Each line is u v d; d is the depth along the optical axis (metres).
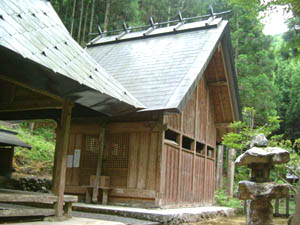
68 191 8.71
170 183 8.20
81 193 8.52
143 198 7.71
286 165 8.63
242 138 9.38
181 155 9.02
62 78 4.47
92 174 8.52
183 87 7.77
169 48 10.38
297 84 26.53
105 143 8.50
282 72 28.86
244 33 20.70
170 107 7.03
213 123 12.01
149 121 7.96
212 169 11.66
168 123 8.29
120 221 5.86
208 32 10.48
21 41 4.14
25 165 12.23
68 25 17.52
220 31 10.18
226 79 10.88
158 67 9.33
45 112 7.86
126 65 10.19
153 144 7.88
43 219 5.00
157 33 11.67
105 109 6.11
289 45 7.04
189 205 9.34
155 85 8.34
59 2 17.20
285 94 27.50
